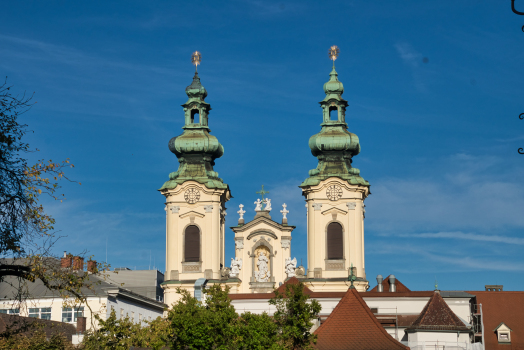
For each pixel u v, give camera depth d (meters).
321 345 69.69
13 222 38.38
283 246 131.38
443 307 78.25
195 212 132.25
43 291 94.56
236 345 67.12
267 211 134.00
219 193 132.62
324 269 127.94
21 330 46.91
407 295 94.88
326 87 136.75
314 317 68.44
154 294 145.25
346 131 134.38
